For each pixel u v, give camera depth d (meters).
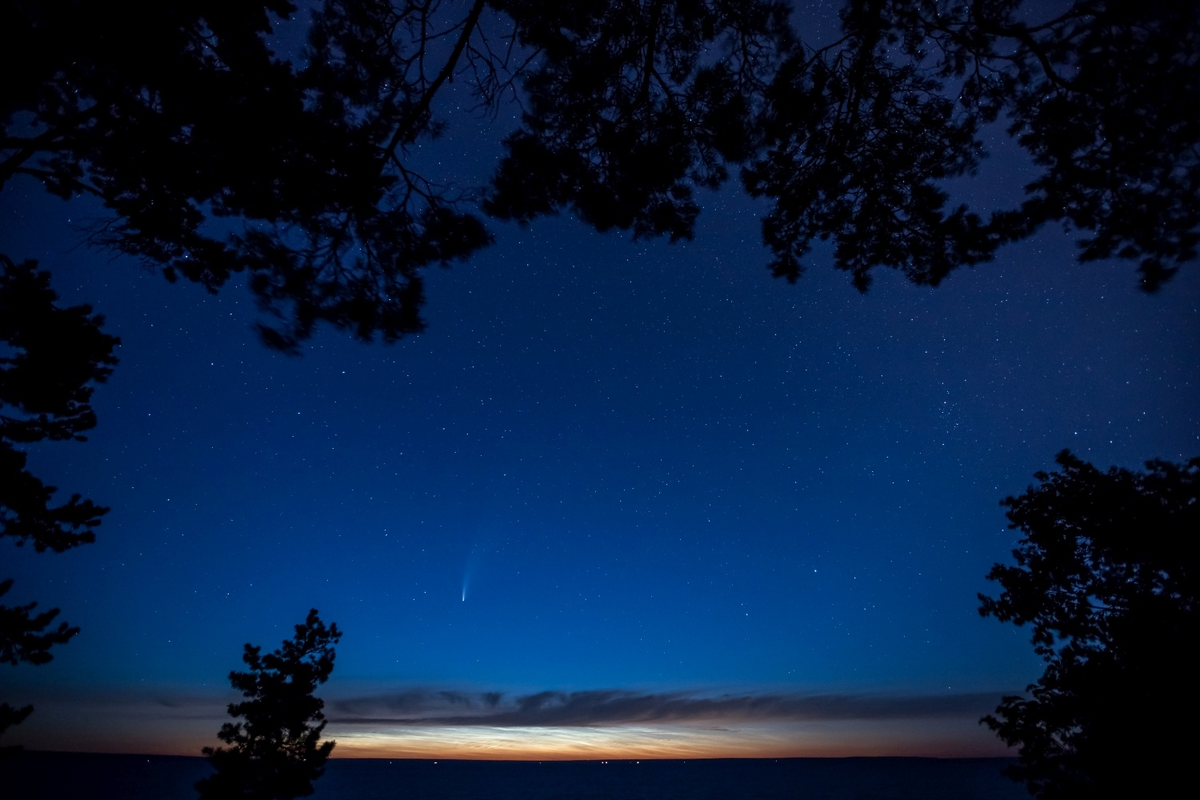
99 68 5.79
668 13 7.47
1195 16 6.23
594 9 7.32
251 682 20.33
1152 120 6.83
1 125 6.05
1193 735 7.97
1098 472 9.95
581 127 8.01
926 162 7.88
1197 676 8.12
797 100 7.40
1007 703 10.00
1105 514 9.51
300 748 20.09
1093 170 7.28
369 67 7.29
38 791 164.25
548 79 7.81
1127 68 6.78
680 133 7.92
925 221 7.78
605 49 7.57
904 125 7.79
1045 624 10.05
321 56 7.08
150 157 6.39
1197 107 6.46
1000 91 7.70
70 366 8.20
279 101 6.11
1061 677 9.50
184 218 7.00
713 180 8.28
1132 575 9.74
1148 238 7.29
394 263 8.06
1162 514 9.09
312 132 6.47
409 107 7.60
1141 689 8.57
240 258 7.47
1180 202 7.11
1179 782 7.96
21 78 5.02
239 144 6.28
